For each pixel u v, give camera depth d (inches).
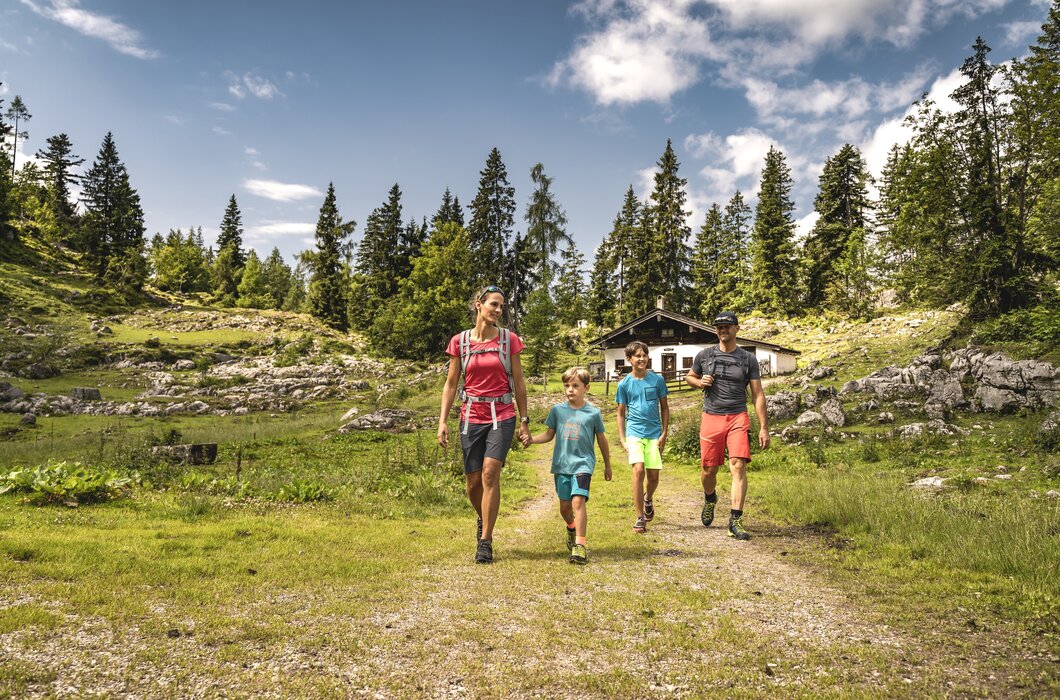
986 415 550.9
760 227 2391.7
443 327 2596.0
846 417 626.8
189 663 94.2
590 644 112.8
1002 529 195.0
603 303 3085.6
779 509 282.8
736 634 118.6
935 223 944.9
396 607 131.2
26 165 4028.1
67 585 126.7
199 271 4158.5
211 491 304.0
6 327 2135.8
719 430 242.5
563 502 196.9
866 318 1932.8
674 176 2564.0
